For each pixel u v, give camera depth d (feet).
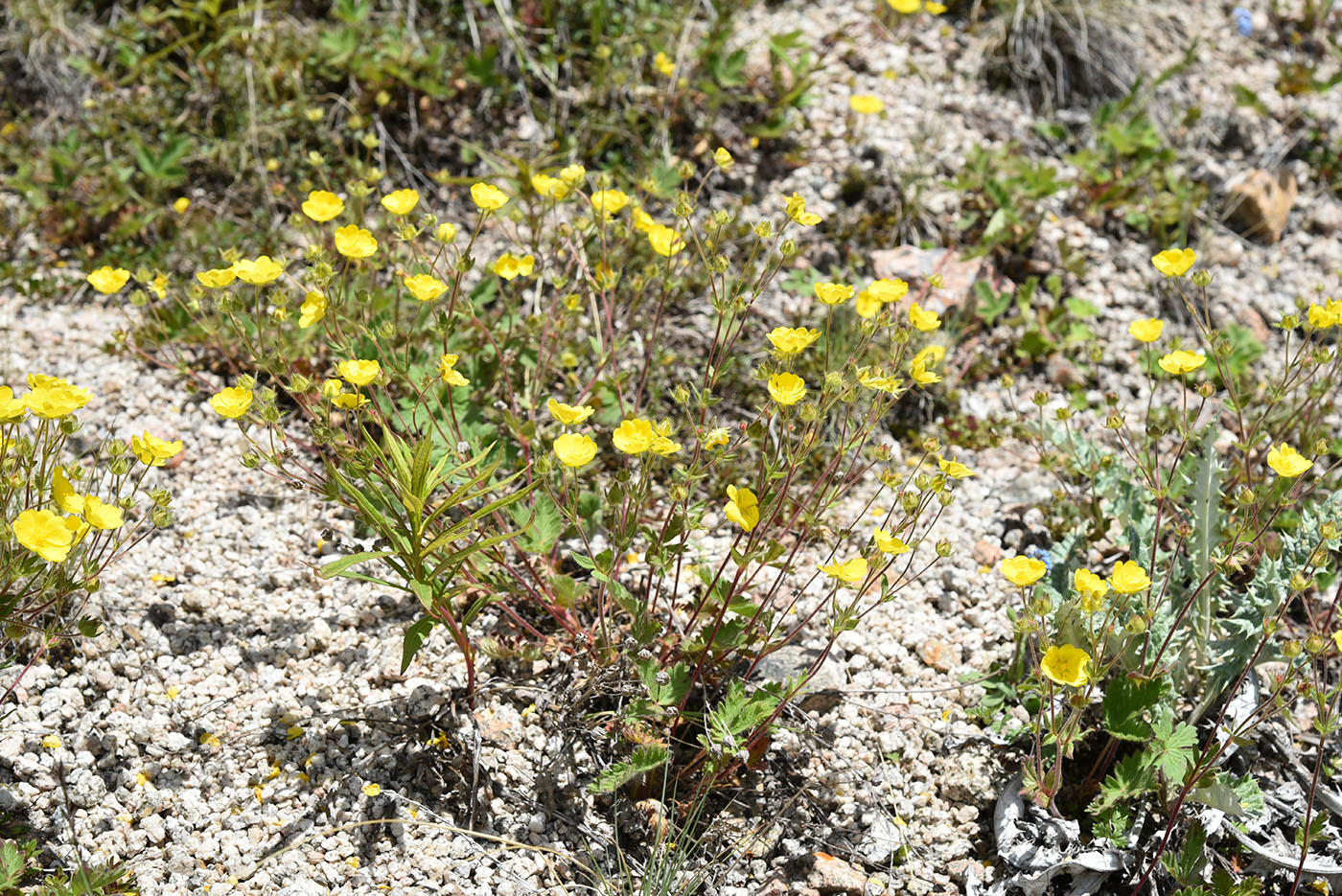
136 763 2.96
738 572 2.90
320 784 2.97
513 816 2.97
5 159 4.10
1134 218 4.19
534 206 3.97
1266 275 4.20
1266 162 4.49
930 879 2.96
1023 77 4.54
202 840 2.88
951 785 3.06
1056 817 2.98
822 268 4.00
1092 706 3.13
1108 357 3.94
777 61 4.27
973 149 4.17
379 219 3.86
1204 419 3.77
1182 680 3.15
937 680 3.23
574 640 3.15
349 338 3.29
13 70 4.26
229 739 3.01
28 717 2.99
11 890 2.74
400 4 4.40
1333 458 3.66
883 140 4.28
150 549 3.30
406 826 2.93
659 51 4.20
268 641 3.17
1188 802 3.00
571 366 3.44
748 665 3.16
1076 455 3.46
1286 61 4.83
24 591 2.86
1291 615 3.38
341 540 3.37
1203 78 4.66
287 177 4.07
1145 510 3.39
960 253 4.08
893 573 3.42
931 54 4.57
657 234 3.23
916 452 3.72
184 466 3.48
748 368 3.74
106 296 3.85
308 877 2.85
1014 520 3.56
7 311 3.78
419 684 3.10
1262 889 2.98
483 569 3.03
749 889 2.92
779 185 4.16
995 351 3.93
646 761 2.86
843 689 3.18
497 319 3.58
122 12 4.36
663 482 3.51
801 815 3.02
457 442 3.13
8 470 2.80
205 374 3.65
